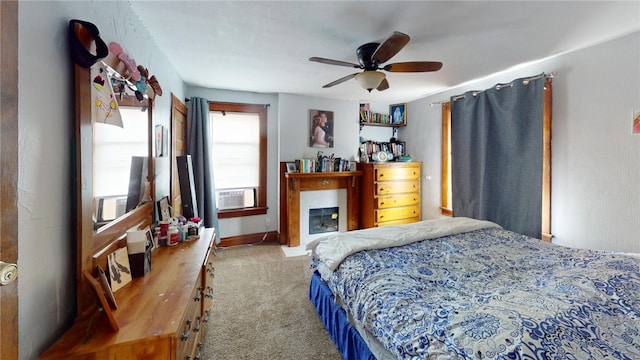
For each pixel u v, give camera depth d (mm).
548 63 2666
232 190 3988
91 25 1046
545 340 928
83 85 1054
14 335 633
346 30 2051
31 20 835
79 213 1030
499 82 3133
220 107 3814
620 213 2213
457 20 1903
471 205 3373
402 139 4859
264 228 4199
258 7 1743
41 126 882
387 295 1372
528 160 2768
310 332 2004
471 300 1264
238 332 1995
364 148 4570
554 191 2664
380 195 4250
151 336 920
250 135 4039
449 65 2809
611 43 2229
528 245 2047
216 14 1821
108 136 1280
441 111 4035
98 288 932
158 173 2135
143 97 1738
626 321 1069
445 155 3984
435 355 998
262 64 2803
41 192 884
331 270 1870
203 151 3621
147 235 1655
